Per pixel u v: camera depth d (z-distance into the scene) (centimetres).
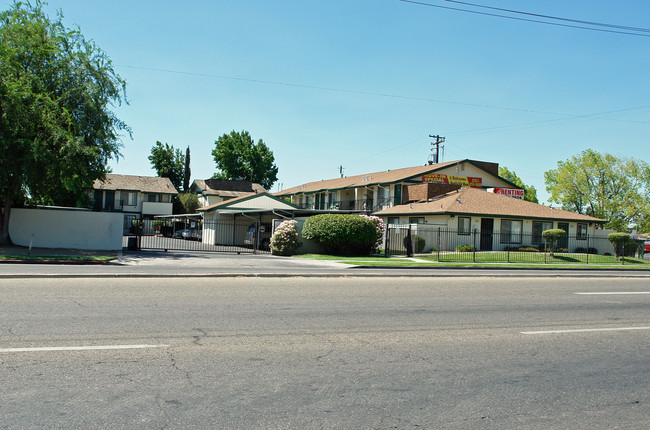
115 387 494
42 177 2202
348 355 644
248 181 7194
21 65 2073
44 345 623
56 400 456
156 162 8181
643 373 620
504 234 3481
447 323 871
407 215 3781
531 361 655
